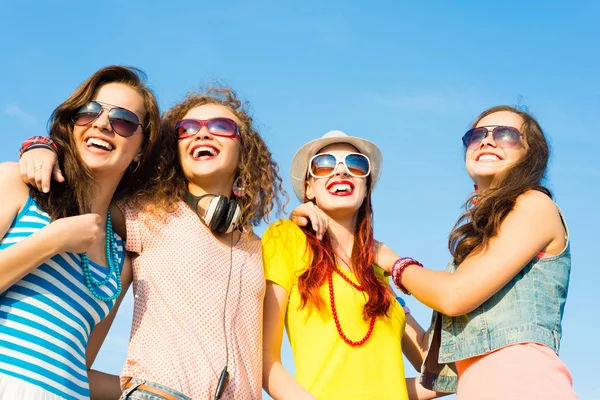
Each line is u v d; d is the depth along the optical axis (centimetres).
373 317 438
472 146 437
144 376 350
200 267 388
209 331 373
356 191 474
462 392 383
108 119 385
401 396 426
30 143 364
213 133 429
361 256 465
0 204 342
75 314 349
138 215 404
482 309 392
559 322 388
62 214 356
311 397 398
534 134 430
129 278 402
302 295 437
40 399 319
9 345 323
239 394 368
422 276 414
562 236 402
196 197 426
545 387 357
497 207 403
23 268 323
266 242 454
